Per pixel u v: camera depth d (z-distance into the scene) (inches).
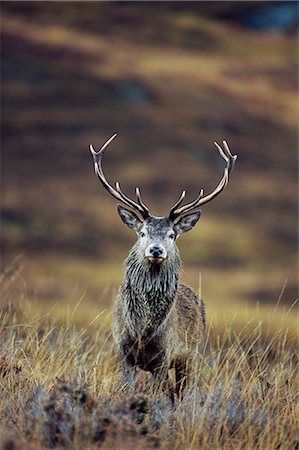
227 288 2842.0
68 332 668.1
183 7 6269.7
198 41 5738.2
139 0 6205.7
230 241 3435.0
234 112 4719.5
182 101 4731.8
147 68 5024.6
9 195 3713.1
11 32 5167.3
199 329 653.3
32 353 594.2
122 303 608.7
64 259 3139.8
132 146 4207.7
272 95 5054.1
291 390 559.2
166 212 3631.9
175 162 4094.5
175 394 610.9
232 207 3801.7
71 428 450.9
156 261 585.0
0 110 4451.3
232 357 629.3
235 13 6269.7
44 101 4559.5
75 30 5536.4
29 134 4269.2
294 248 3467.0
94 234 3432.6
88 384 533.0
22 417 477.1
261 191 3976.4
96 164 640.4
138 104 4581.7
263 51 5792.3
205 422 488.1
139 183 3880.4
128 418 459.8
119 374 604.4
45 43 5118.1
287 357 618.5
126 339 605.9
